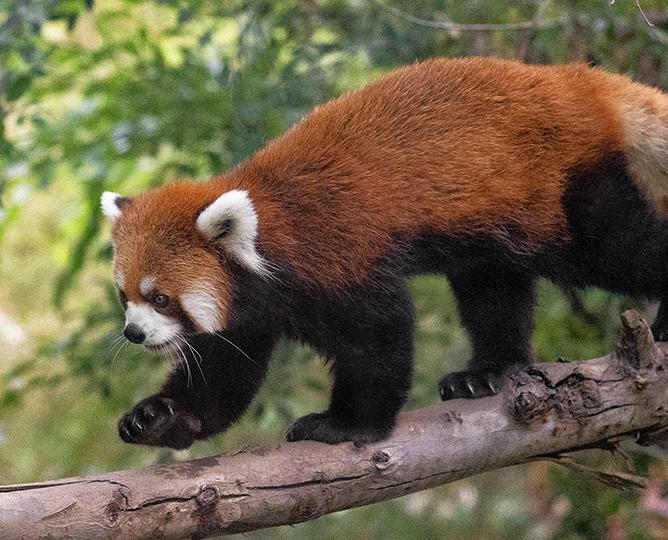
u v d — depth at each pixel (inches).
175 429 289.1
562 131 308.3
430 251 298.5
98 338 474.6
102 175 473.1
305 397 511.8
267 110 411.2
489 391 321.1
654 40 408.2
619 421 276.1
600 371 276.8
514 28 404.2
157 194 293.3
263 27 449.4
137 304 282.8
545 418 270.7
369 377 282.0
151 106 451.2
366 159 289.9
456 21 439.2
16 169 451.5
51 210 708.7
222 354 299.0
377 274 283.6
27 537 210.7
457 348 479.2
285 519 244.4
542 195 306.3
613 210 314.3
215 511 232.5
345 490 251.8
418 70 311.4
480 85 306.3
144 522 224.7
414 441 264.2
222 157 440.1
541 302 388.5
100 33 486.0
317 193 285.1
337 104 305.4
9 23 388.5
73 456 556.4
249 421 457.7
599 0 422.3
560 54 435.2
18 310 665.0
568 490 447.5
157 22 496.4
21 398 508.1
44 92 475.5
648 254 316.8
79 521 216.4
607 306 438.6
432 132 296.2
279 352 405.4
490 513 571.5
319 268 281.3
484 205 297.4
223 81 413.1
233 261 282.0
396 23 431.2
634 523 418.9
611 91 322.7
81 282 644.1
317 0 465.1
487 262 316.5
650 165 321.7
